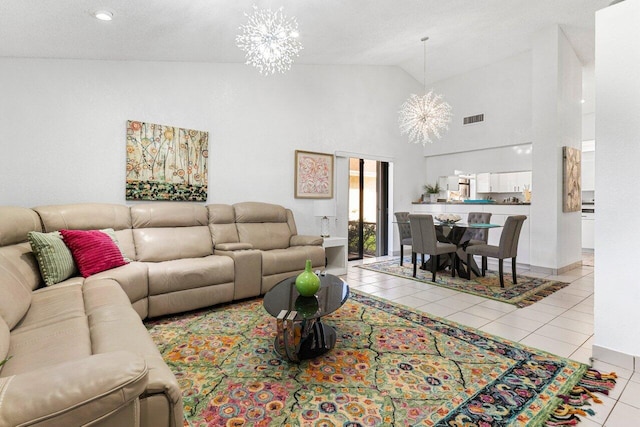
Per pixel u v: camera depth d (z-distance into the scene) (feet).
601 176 6.84
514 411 5.22
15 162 9.72
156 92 12.23
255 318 9.34
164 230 11.28
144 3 7.89
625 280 6.56
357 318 9.35
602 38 6.81
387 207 21.24
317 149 16.96
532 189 16.02
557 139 15.12
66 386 2.52
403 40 15.61
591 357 6.93
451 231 14.74
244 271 10.76
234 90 14.15
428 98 18.29
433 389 5.83
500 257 12.94
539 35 15.57
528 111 17.93
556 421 4.98
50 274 7.61
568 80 16.01
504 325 8.91
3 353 3.69
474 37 16.21
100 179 11.12
